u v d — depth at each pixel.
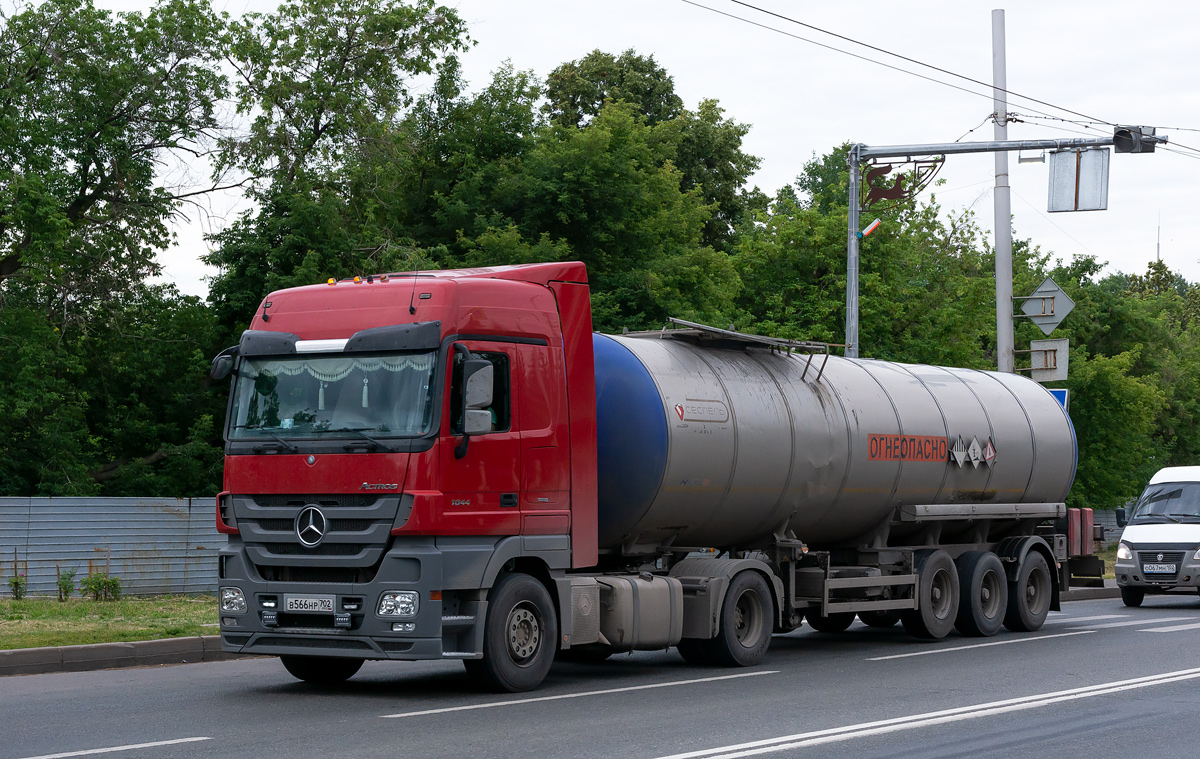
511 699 10.57
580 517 11.62
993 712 9.95
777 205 37.44
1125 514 24.06
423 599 10.25
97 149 31.36
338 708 10.03
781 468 14.07
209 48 32.19
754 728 9.09
